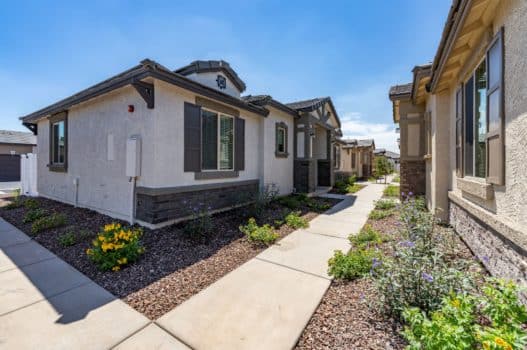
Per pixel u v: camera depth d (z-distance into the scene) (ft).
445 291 6.75
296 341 6.81
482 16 9.99
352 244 15.03
